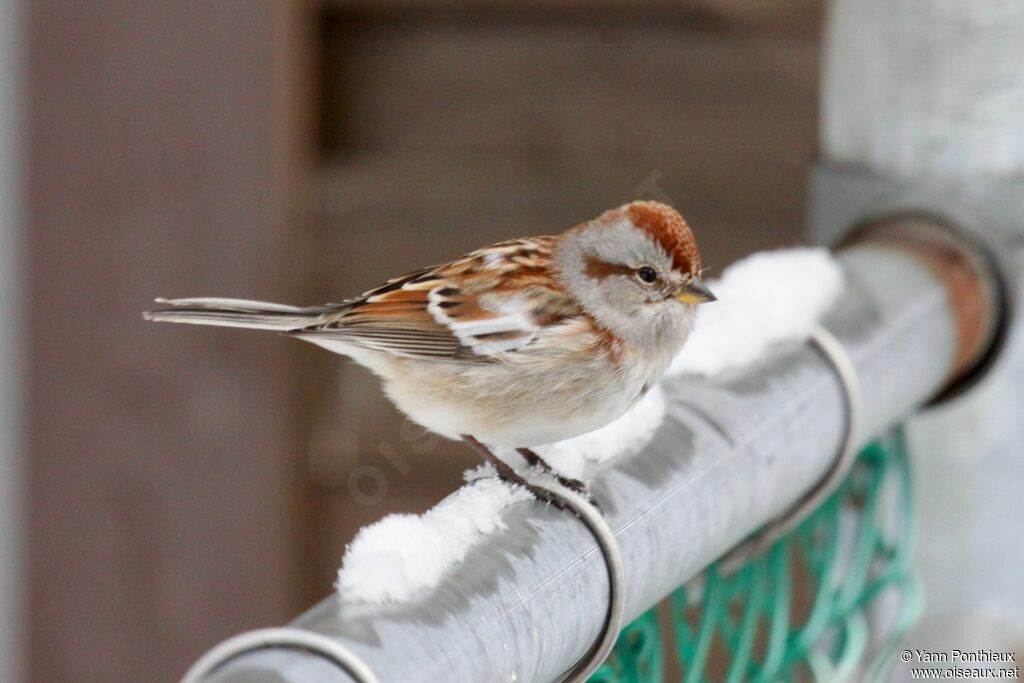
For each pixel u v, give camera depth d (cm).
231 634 780
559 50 841
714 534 429
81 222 766
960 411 684
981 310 650
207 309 560
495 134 839
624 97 841
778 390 474
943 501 690
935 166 676
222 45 752
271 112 753
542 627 335
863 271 595
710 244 854
